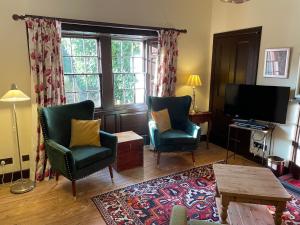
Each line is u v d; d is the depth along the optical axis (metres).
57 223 2.35
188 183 3.12
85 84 3.83
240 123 3.72
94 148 3.04
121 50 4.08
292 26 3.21
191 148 3.61
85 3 3.38
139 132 4.37
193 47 4.47
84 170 2.77
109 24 3.56
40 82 3.08
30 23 2.92
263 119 3.52
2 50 2.92
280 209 2.09
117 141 3.20
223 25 4.28
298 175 3.21
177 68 4.39
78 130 3.13
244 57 3.94
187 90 4.59
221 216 2.21
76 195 2.83
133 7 3.76
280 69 3.39
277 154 3.56
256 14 3.67
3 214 2.49
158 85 4.15
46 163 3.20
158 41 4.00
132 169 3.53
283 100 3.27
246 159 3.99
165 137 3.51
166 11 4.07
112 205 2.64
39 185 3.08
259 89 3.49
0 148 3.08
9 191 2.93
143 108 4.33
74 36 3.59
